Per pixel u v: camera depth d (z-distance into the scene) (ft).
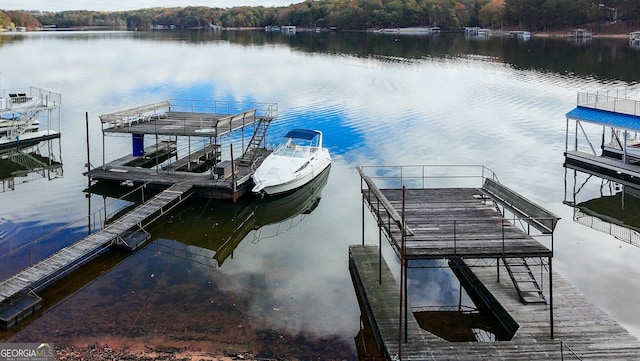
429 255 43.01
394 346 42.93
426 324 50.39
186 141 125.90
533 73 226.58
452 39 435.94
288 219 79.87
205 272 61.52
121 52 346.33
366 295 51.78
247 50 354.74
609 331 44.34
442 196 59.00
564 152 107.86
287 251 67.87
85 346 46.19
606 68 238.68
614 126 99.09
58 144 122.01
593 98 119.85
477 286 54.75
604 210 81.87
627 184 94.02
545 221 46.78
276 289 57.16
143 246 69.31
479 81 208.33
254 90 190.90
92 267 62.34
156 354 45.03
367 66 258.98
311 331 48.93
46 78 218.79
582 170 101.81
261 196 88.74
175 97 176.55
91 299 54.70
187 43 432.66
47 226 75.36
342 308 53.06
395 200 57.72
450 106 161.79
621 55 288.71
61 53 336.90
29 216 79.20
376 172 101.04
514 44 372.38
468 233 47.70
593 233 72.59
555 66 248.93
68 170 103.45
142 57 310.65
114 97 176.55
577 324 45.42
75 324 49.85
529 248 44.04
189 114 115.85
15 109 117.91
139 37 541.34
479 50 332.39
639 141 112.68
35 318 50.88
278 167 90.79
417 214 53.16
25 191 91.04
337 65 264.31
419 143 120.78
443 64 263.49
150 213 74.18
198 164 106.83
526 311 47.67
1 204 84.38
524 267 55.57
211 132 95.30
